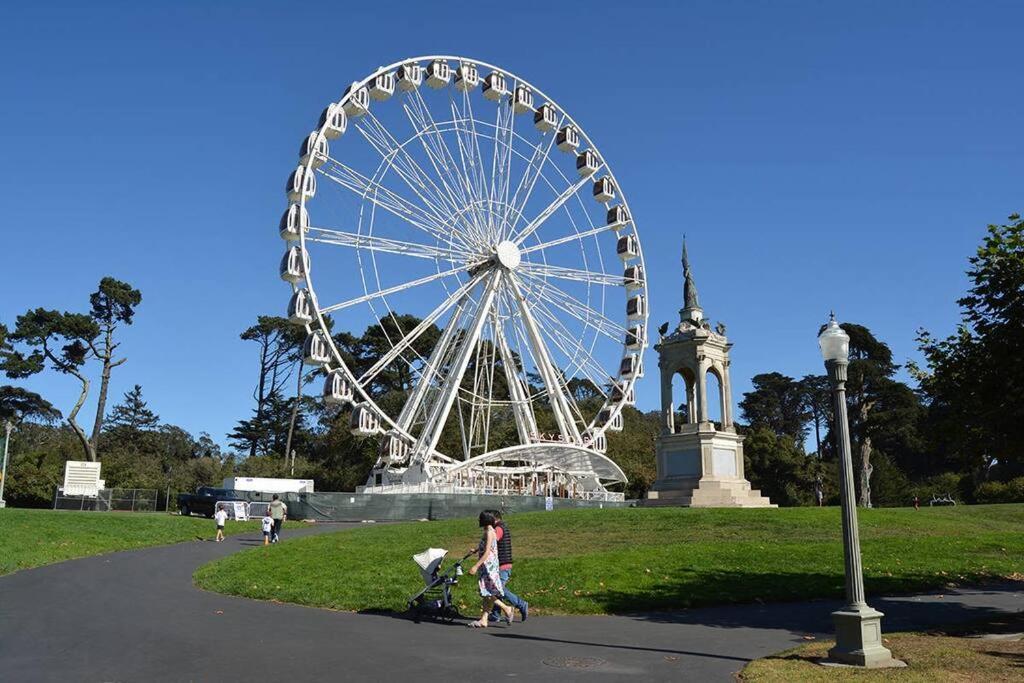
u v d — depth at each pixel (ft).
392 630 52.08
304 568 82.58
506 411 335.47
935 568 82.99
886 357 333.01
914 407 301.43
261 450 398.01
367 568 80.38
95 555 107.45
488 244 189.57
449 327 189.98
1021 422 55.72
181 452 429.38
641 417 394.73
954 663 40.24
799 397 431.43
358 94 170.60
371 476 205.26
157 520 151.53
